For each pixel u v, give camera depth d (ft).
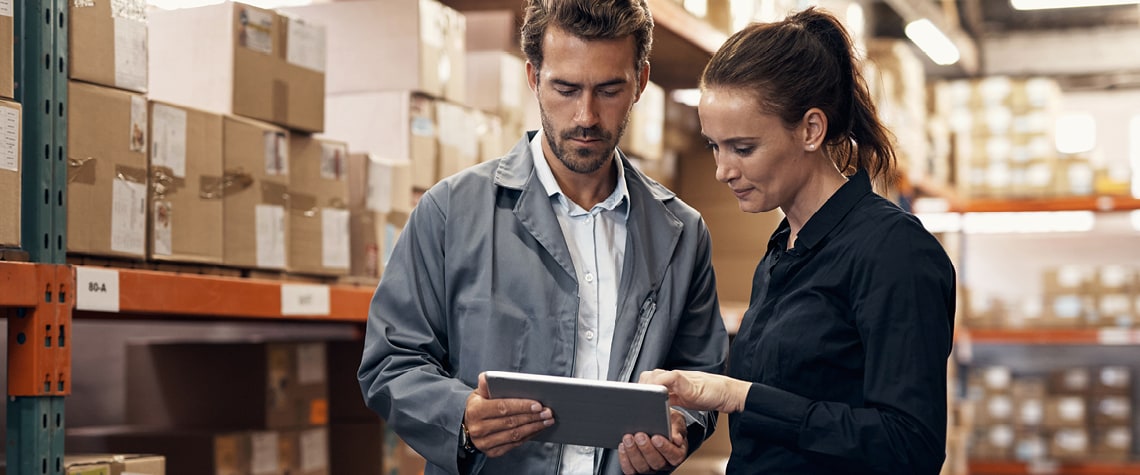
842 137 5.47
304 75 8.56
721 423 14.38
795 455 5.26
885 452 4.87
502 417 5.41
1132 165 29.73
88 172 6.69
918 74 20.34
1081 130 30.22
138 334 11.69
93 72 6.77
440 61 10.16
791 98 5.16
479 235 6.12
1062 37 29.71
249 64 8.07
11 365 6.31
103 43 6.84
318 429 9.91
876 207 5.26
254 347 9.47
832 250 5.27
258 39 8.16
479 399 5.48
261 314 7.88
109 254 6.81
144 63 7.19
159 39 8.18
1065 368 28.50
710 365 6.49
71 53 6.63
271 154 8.20
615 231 6.40
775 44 5.23
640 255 6.30
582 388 5.15
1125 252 29.76
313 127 8.63
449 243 6.13
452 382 5.76
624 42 5.84
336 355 10.66
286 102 8.38
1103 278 25.50
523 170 6.30
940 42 24.45
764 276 5.80
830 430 4.98
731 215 14.76
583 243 6.30
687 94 14.92
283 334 12.40
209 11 8.04
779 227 5.82
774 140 5.20
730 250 14.73
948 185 23.73
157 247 7.17
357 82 9.97
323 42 8.78
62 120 6.53
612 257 6.32
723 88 5.23
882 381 4.94
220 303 7.50
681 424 5.80
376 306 6.18
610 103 5.90
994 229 28.35
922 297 4.98
